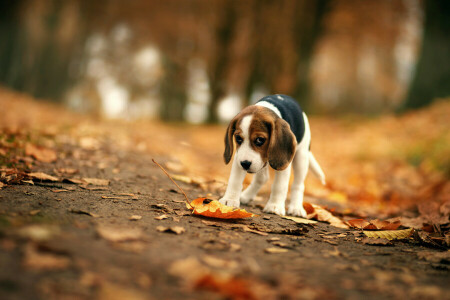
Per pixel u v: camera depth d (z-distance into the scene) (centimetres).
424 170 825
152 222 292
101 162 577
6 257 178
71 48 2972
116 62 3266
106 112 3584
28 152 519
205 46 2647
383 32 2320
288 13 2144
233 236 287
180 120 3162
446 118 1116
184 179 529
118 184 437
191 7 2553
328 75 3672
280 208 390
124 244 225
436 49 1446
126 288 169
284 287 193
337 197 613
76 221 260
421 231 362
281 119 360
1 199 300
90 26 2900
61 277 169
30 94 2848
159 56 3069
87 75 3322
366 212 511
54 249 194
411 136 1077
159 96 3253
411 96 1502
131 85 3338
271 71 2320
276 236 310
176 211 340
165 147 943
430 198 611
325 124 1659
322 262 246
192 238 264
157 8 2662
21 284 158
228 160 374
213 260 219
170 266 201
